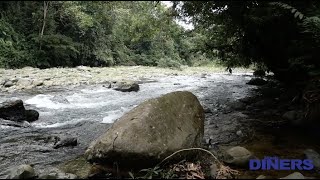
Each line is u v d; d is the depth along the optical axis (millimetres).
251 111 6359
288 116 5375
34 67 16859
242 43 8430
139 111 3502
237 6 7418
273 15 5988
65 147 4172
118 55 24375
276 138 4418
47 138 4574
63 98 7832
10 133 4848
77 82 11148
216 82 12625
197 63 27812
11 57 15414
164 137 3252
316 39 4691
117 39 24938
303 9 5621
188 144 3373
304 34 5547
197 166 3211
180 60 27625
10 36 16172
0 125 5199
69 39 18922
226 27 8672
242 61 9070
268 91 8406
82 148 4152
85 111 6605
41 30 18016
